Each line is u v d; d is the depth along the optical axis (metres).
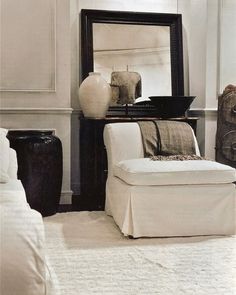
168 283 2.15
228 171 3.07
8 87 3.79
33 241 1.31
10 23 3.76
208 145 4.18
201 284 2.14
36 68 3.83
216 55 4.17
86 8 4.36
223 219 3.07
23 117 3.83
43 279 1.29
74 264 2.41
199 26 4.29
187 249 2.71
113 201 3.37
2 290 1.23
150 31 4.44
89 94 3.90
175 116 4.10
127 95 4.33
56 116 3.88
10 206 1.51
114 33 4.35
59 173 3.63
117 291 2.05
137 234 2.94
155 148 3.57
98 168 3.84
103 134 3.75
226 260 2.50
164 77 4.46
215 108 4.17
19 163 3.42
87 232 3.07
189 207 3.02
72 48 4.33
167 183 2.98
